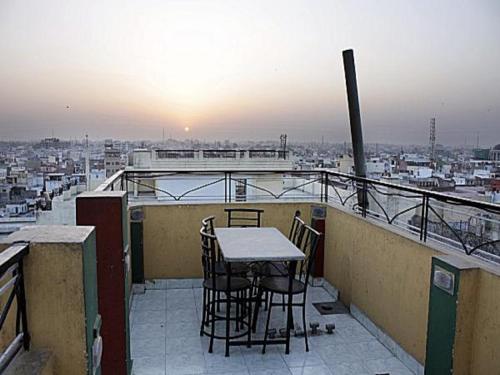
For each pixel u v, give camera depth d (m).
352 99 4.79
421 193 3.17
